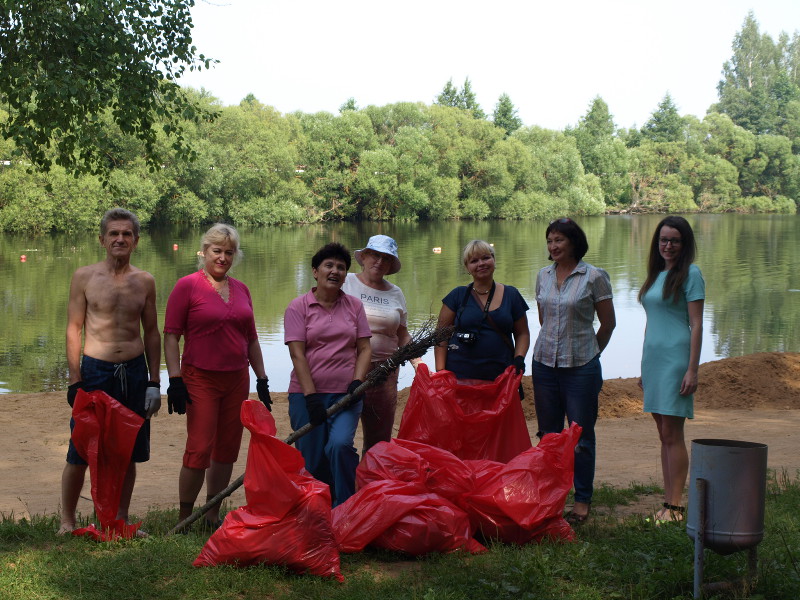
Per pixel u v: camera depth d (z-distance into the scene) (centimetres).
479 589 412
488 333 570
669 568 430
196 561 446
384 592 414
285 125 7394
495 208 8125
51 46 1338
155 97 1461
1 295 2902
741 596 395
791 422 1005
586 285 552
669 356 554
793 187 11394
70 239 4825
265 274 3697
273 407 1102
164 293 2925
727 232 7144
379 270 588
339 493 506
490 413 533
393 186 7238
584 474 557
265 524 438
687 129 11756
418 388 542
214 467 545
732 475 389
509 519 483
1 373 1675
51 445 886
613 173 10244
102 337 512
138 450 522
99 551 478
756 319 2566
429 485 493
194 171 5791
